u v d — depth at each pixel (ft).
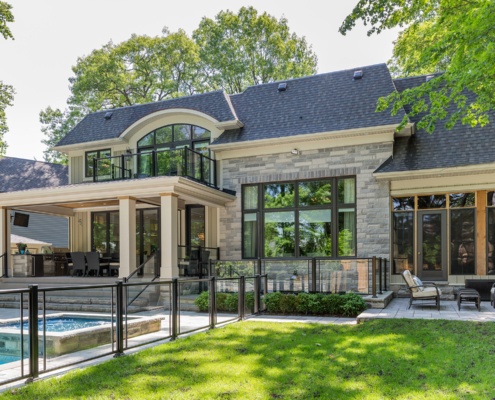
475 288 39.81
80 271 52.60
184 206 54.90
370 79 51.83
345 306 34.19
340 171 47.73
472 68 30.71
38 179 66.74
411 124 44.37
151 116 55.06
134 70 100.63
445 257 44.98
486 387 15.20
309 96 53.52
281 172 50.16
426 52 33.17
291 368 17.95
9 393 14.85
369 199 46.47
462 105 36.11
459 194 44.83
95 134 59.93
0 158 72.43
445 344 21.52
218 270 45.16
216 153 52.95
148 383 16.01
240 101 57.31
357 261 40.01
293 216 49.90
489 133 45.19
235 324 29.12
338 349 21.15
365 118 47.26
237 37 105.70
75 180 61.11
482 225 43.70
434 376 16.62
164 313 28.55
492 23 27.14
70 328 20.66
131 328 22.65
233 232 51.85
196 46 103.96
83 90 98.02
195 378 16.63
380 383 15.92
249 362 18.93
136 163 55.93
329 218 48.42
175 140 55.77
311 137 47.91
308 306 35.37
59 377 16.83
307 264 41.81
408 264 46.19
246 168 51.75
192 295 34.60
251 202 51.83
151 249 56.49
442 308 35.76
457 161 43.21
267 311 36.99
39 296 18.35
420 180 45.57
